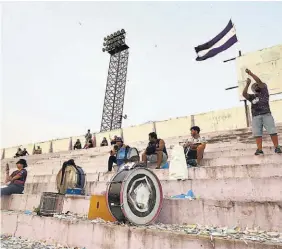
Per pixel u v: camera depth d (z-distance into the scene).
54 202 5.42
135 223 3.98
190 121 17.56
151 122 19.44
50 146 25.56
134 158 7.72
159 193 4.35
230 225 3.96
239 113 15.76
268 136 9.19
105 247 3.82
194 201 4.35
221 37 15.38
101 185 6.50
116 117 37.53
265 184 4.54
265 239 3.07
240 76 14.35
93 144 20.98
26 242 4.73
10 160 20.03
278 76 13.34
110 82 39.78
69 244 4.30
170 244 3.22
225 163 6.78
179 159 5.86
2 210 6.55
